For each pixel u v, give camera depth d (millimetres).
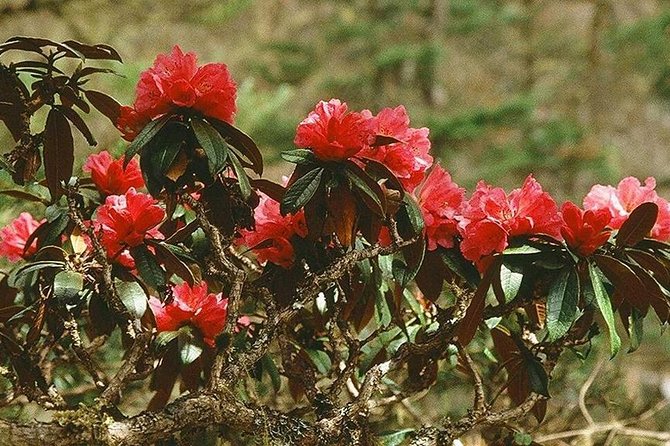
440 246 2459
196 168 2342
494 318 2465
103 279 2359
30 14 6703
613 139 11719
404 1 10898
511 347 2568
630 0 12211
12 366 2568
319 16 11398
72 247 2510
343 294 2500
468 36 11453
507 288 2340
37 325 2471
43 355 2594
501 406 3080
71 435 2203
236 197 2398
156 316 2486
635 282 2348
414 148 2416
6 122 2449
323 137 2332
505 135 10875
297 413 2535
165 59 2332
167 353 2512
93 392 2959
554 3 12227
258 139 7285
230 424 2322
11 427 2186
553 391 3238
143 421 2252
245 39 10367
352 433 2395
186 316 2488
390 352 2615
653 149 11773
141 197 2424
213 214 2408
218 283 2594
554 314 2332
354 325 2559
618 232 2379
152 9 7656
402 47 10266
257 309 2803
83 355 2443
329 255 2469
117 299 2344
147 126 2299
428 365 2564
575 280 2344
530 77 11703
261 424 2326
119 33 7352
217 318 2484
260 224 2475
